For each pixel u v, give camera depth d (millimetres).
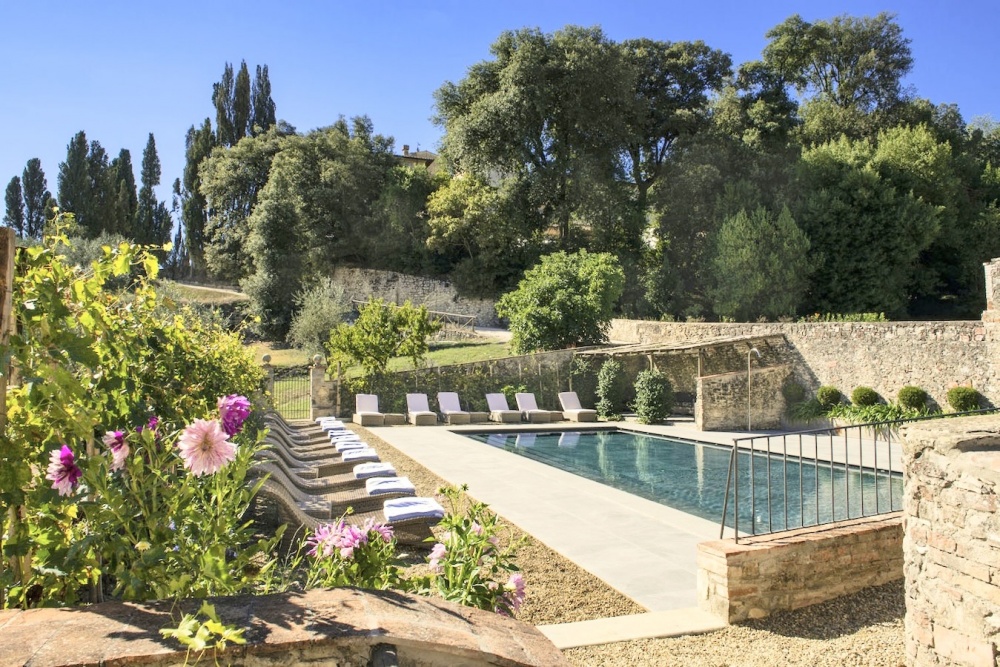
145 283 4371
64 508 2588
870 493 10375
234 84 55594
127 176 53156
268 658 1765
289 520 6074
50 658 1623
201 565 2422
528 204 39688
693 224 35312
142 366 4293
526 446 16875
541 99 36969
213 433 2623
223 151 47750
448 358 28719
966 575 4012
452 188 39625
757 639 4770
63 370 2574
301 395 23000
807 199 33188
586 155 38375
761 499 10422
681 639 4750
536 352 24391
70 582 2568
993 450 4113
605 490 9727
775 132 38250
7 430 2568
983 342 14727
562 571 6180
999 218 34344
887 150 34438
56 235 3516
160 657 1678
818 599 5359
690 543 7090
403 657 1898
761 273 31062
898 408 16016
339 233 43188
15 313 2773
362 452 10578
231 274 46156
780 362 19688
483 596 3271
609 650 4551
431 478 10664
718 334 22250
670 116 39969
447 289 40562
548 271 27203
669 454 15586
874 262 32125
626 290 34688
